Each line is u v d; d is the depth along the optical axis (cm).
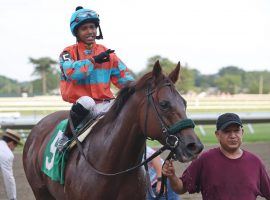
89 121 448
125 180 411
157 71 380
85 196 418
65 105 1775
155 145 1288
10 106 1836
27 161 550
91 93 475
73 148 452
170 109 362
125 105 408
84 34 474
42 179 516
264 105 2150
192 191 396
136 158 411
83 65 438
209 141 1352
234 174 376
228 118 375
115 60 481
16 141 695
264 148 1224
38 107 1806
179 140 353
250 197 373
